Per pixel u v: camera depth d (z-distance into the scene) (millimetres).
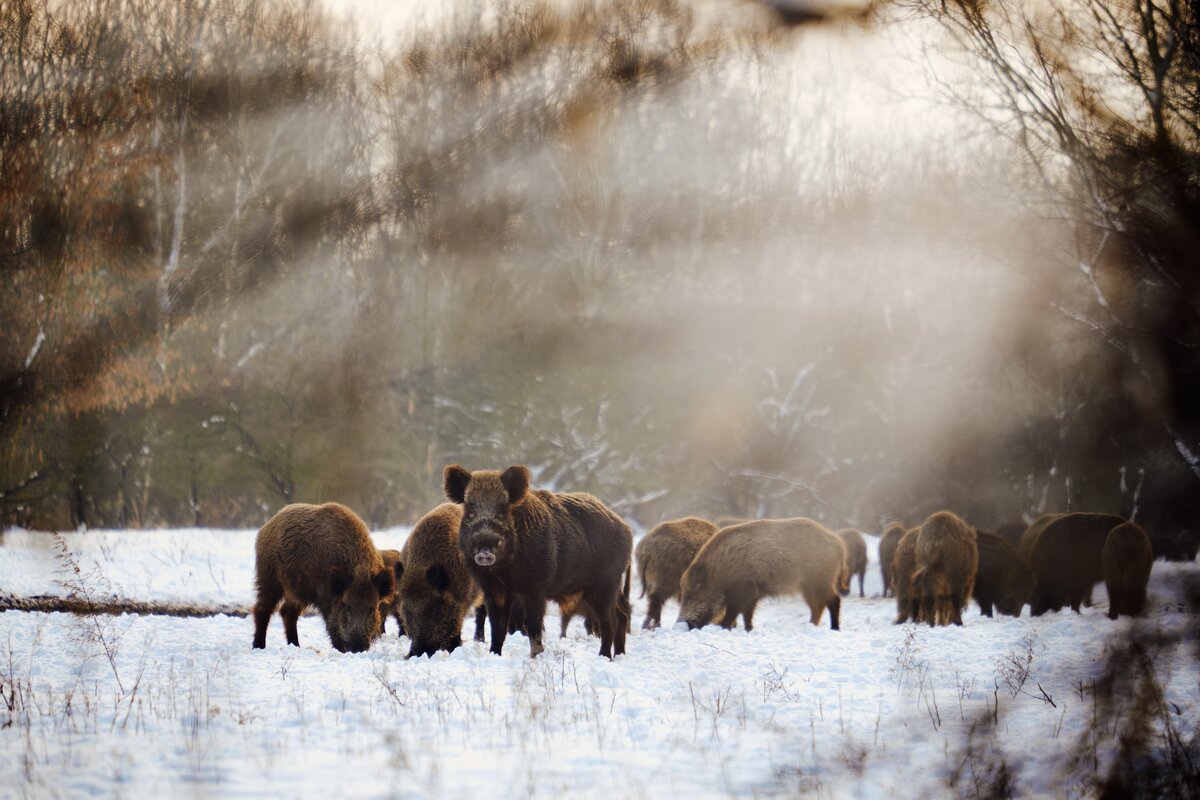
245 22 160500
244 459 150875
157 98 148375
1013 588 71562
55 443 132875
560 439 171750
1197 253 29219
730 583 62625
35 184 121938
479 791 26438
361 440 158000
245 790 26297
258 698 37375
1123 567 57969
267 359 156875
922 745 31188
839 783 27609
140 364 132125
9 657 43438
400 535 110062
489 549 44062
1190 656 24578
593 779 27781
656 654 51406
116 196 131625
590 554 50125
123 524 142250
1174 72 29344
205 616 70125
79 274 124812
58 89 134250
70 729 32156
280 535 50875
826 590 64250
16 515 129000
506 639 52906
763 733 32906
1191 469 30375
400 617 59219
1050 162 33594
